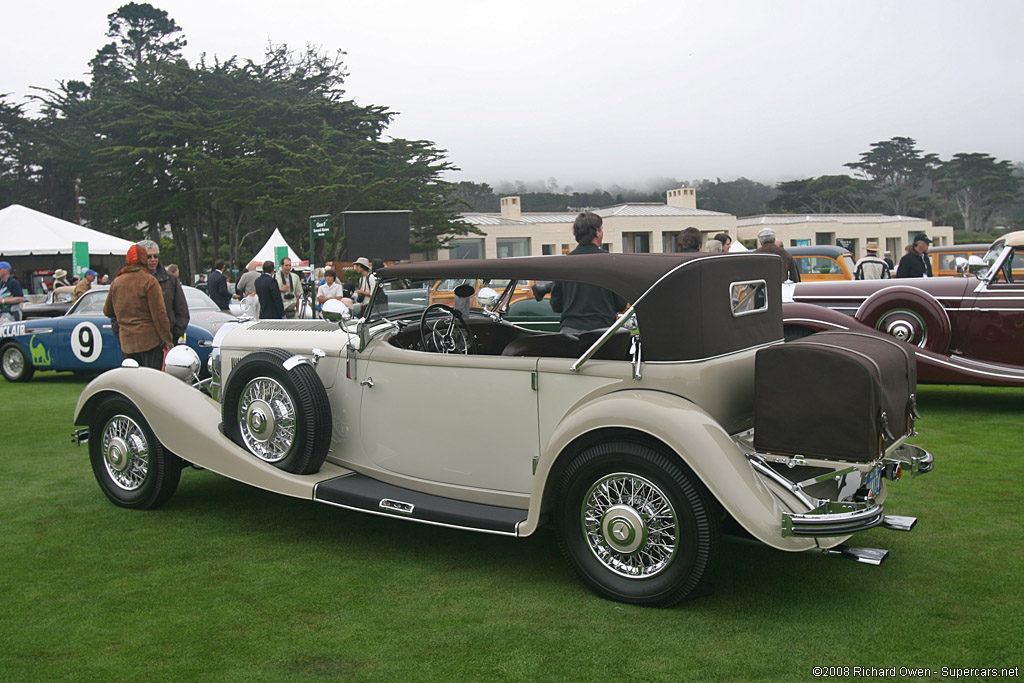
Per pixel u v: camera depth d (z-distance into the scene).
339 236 36.75
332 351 4.22
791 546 2.92
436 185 38.97
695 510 3.03
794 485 3.12
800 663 2.72
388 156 40.47
